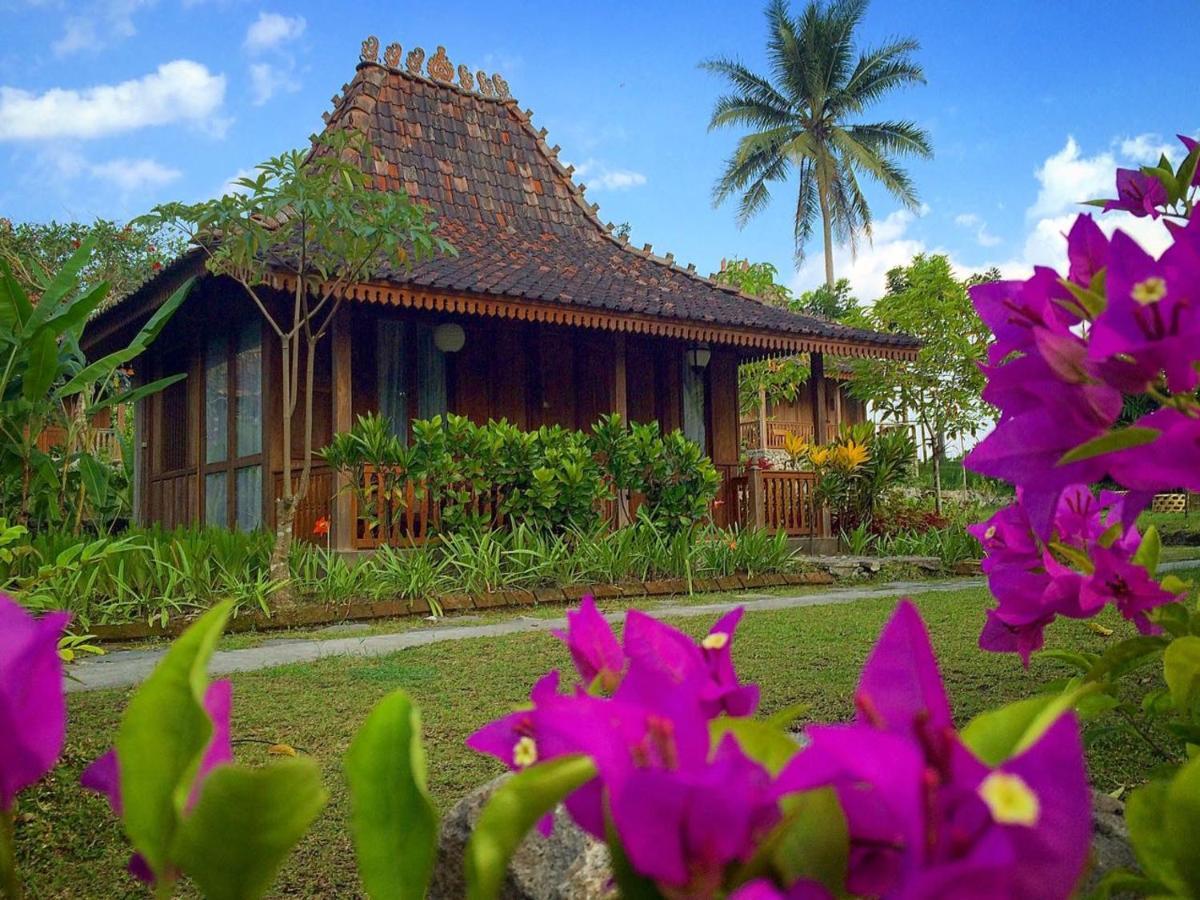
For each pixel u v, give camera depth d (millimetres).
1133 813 685
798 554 11367
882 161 36656
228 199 6840
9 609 623
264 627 6613
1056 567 1117
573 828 1593
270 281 8180
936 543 11242
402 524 9500
